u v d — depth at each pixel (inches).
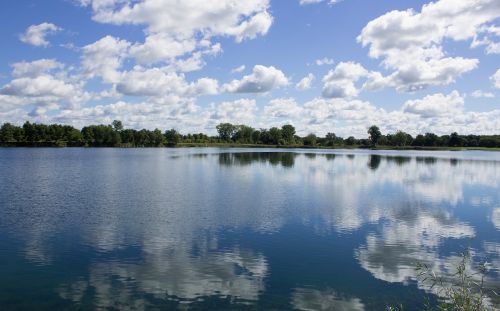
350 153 6304.1
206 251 847.7
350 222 1144.2
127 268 740.0
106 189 1747.0
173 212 1240.2
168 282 677.3
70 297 614.2
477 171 3029.0
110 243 893.8
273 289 656.4
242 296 628.1
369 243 930.1
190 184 1961.1
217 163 3526.1
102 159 3978.8
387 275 726.5
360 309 591.8
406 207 1408.7
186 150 7091.5
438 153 7052.2
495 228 1098.7
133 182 2021.4
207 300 610.9
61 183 1950.1
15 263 761.6
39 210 1249.4
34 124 7652.6
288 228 1057.5
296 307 595.5
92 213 1210.0
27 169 2726.4
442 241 960.3
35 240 912.3
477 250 890.1
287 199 1528.1
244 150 7298.2
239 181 2122.3
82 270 727.7
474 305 495.5
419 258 826.2
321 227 1076.5
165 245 885.2
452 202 1539.1
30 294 624.1
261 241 930.1
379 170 2982.3
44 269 730.8
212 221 1120.2
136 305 589.3
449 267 772.6
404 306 603.8
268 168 3014.3
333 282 690.8
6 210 1246.3
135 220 1119.0
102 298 611.2
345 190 1824.6
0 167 2888.8
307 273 730.8
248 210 1290.6
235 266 760.3
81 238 930.7
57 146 7869.1
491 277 721.0
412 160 4480.8
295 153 5979.3
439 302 616.4
